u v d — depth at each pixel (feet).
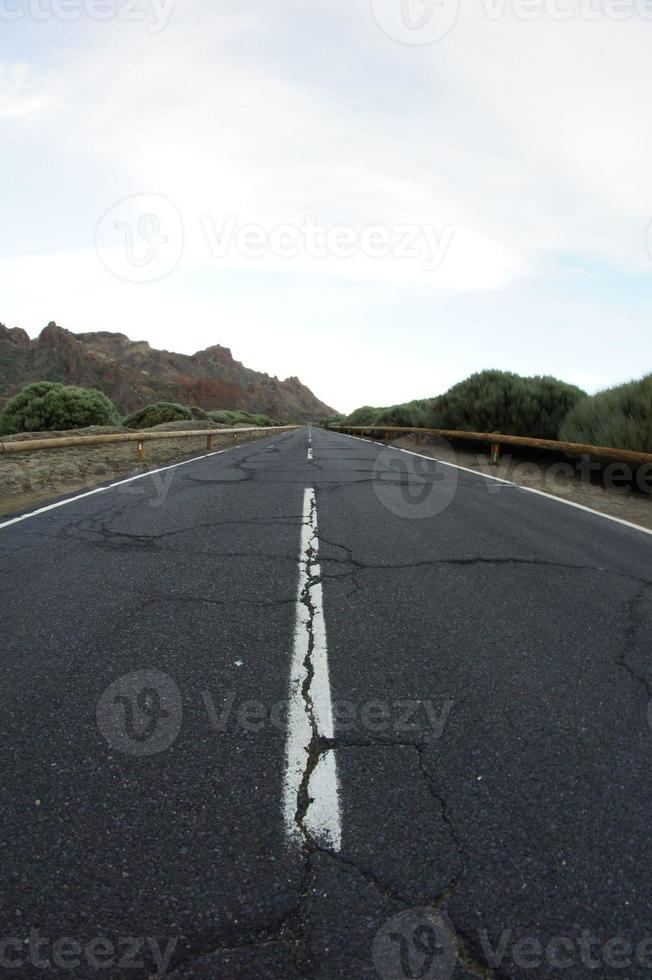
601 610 10.05
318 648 8.29
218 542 14.69
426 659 7.97
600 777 5.51
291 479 28.09
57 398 63.26
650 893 4.25
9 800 5.05
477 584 11.41
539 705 6.82
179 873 4.33
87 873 4.32
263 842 4.64
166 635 8.71
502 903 4.13
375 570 12.32
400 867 4.42
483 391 49.75
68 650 8.18
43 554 13.47
